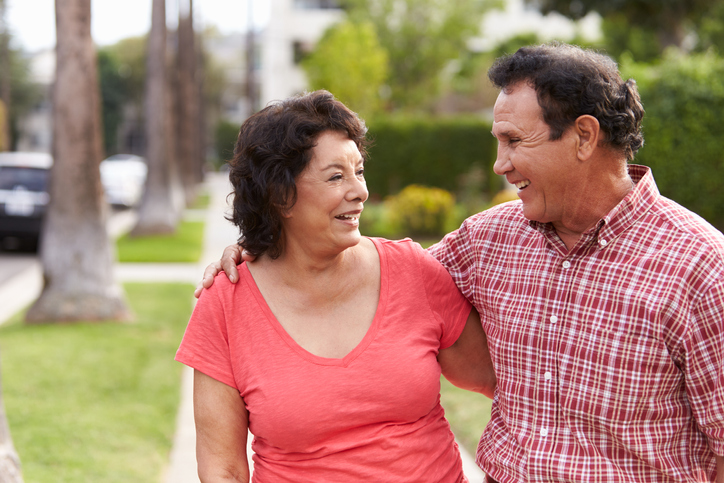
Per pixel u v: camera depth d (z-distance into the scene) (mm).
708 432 1478
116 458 3744
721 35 19703
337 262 1666
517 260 1716
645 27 16062
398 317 1673
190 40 20734
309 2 31953
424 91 28953
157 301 8000
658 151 11227
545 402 1613
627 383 1508
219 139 38031
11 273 10359
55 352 5762
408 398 1601
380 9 28516
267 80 32250
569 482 1554
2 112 32594
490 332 1755
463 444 3820
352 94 23203
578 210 1566
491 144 18734
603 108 1490
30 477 3443
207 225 16328
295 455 1593
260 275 1696
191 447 3959
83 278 6945
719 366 1440
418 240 12953
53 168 6941
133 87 56156
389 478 1590
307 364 1583
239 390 1631
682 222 1517
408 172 18922
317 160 1568
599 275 1553
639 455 1517
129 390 4867
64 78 6809
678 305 1459
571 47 1592
